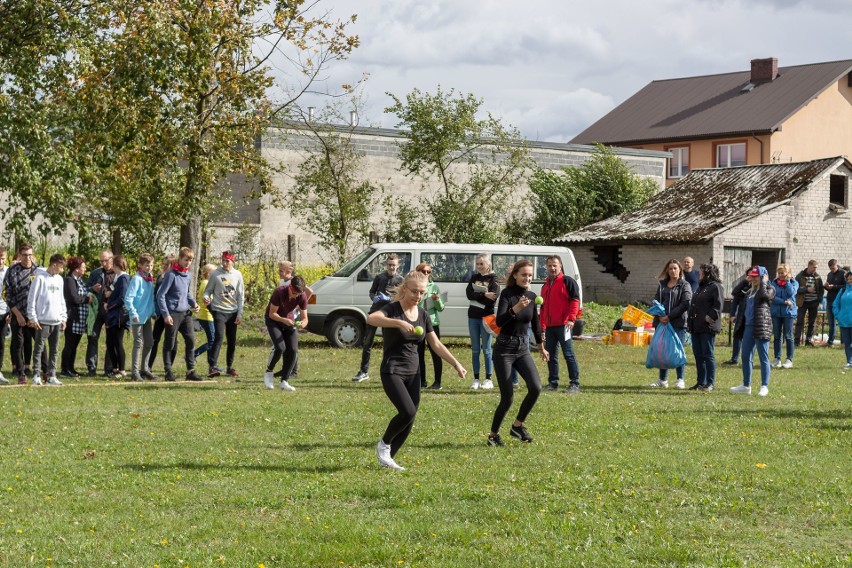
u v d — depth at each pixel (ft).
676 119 241.76
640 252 142.31
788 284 77.56
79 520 27.12
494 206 133.90
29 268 59.93
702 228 136.87
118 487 31.27
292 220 141.28
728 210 142.31
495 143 132.26
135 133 90.17
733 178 154.61
